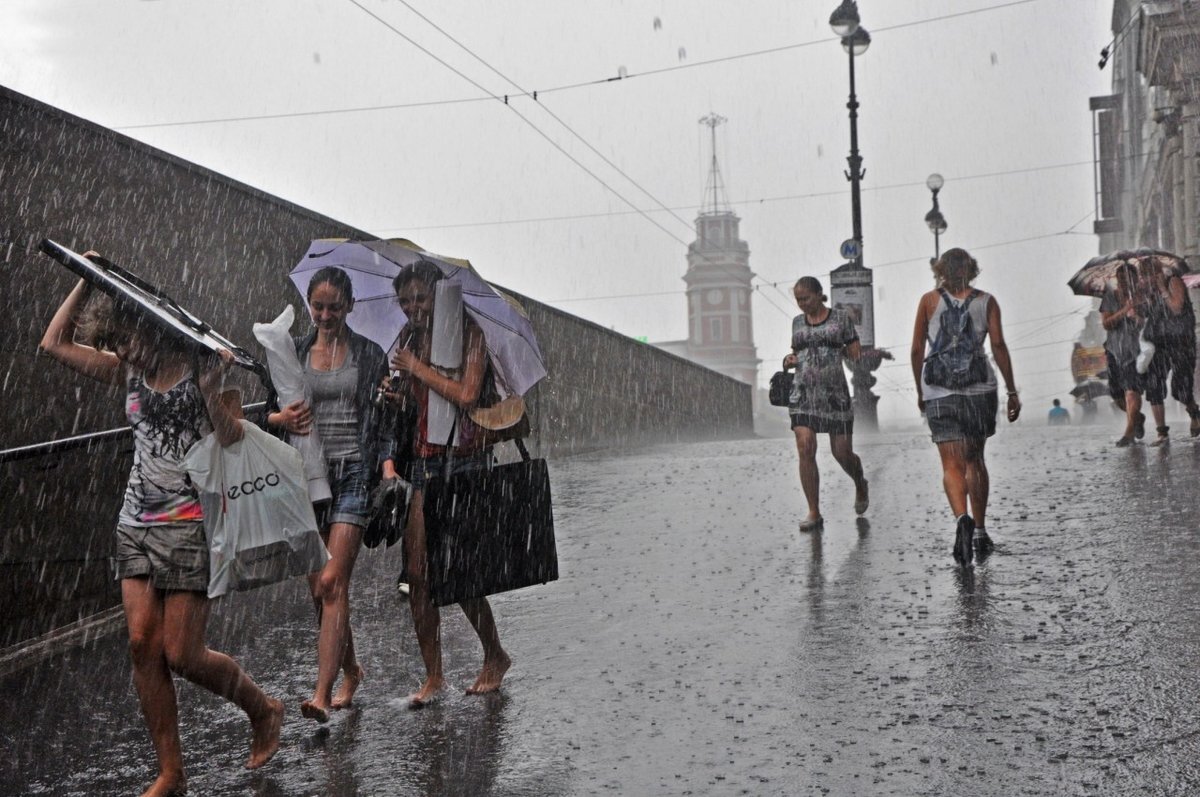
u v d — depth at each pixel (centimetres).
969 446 793
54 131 854
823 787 431
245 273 1081
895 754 459
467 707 561
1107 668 543
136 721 575
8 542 800
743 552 881
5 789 489
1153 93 3606
